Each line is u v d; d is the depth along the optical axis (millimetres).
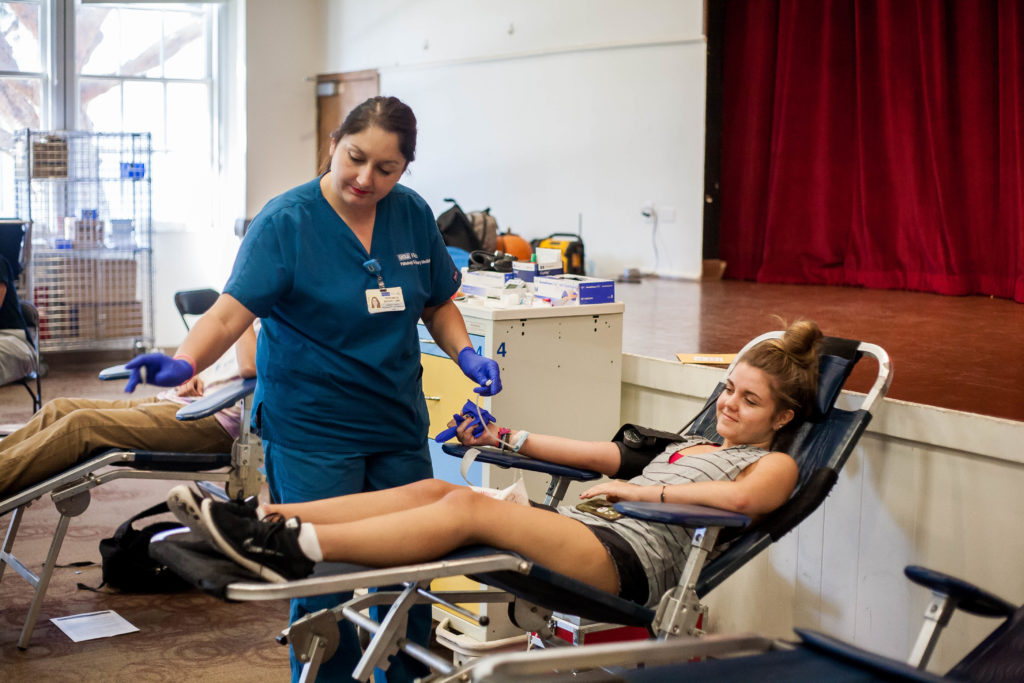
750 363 2127
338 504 1825
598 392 2926
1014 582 2234
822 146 6430
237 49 8578
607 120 6859
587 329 2865
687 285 6348
